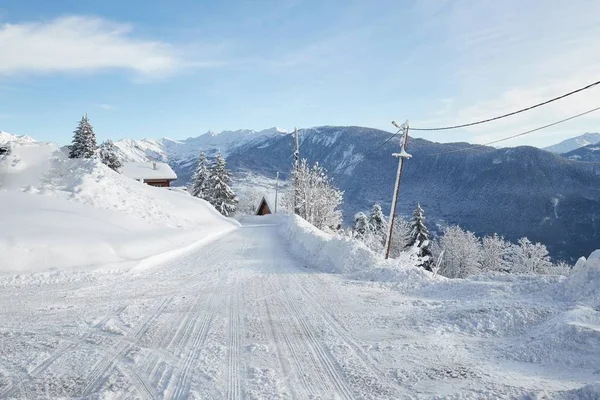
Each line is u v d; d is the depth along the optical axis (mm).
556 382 4645
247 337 6410
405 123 17797
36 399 4387
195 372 5086
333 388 4629
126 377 4945
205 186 59500
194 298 8961
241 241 21609
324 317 7477
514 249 48062
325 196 42844
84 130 48062
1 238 12078
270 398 4387
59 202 17500
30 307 8172
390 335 6449
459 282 9422
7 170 19625
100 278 11070
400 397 4359
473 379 4762
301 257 15500
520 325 6520
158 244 16234
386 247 17953
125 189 22531
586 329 5500
